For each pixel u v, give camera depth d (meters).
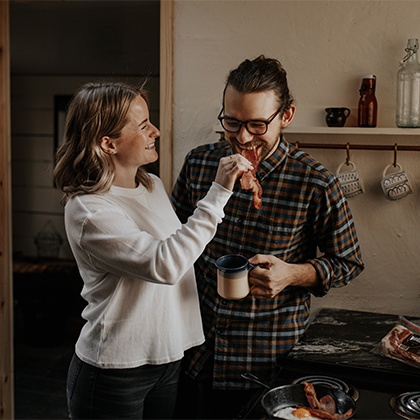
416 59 2.28
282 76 1.93
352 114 2.42
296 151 2.09
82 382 1.95
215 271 2.12
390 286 2.45
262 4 2.47
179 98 2.60
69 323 5.09
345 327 2.28
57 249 5.70
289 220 2.04
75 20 3.54
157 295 1.91
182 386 2.19
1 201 2.93
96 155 1.88
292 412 1.70
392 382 1.88
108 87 1.91
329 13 2.41
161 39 2.59
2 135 2.91
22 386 3.91
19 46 4.32
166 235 1.97
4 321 2.98
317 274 2.01
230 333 2.09
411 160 2.38
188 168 2.23
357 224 2.46
